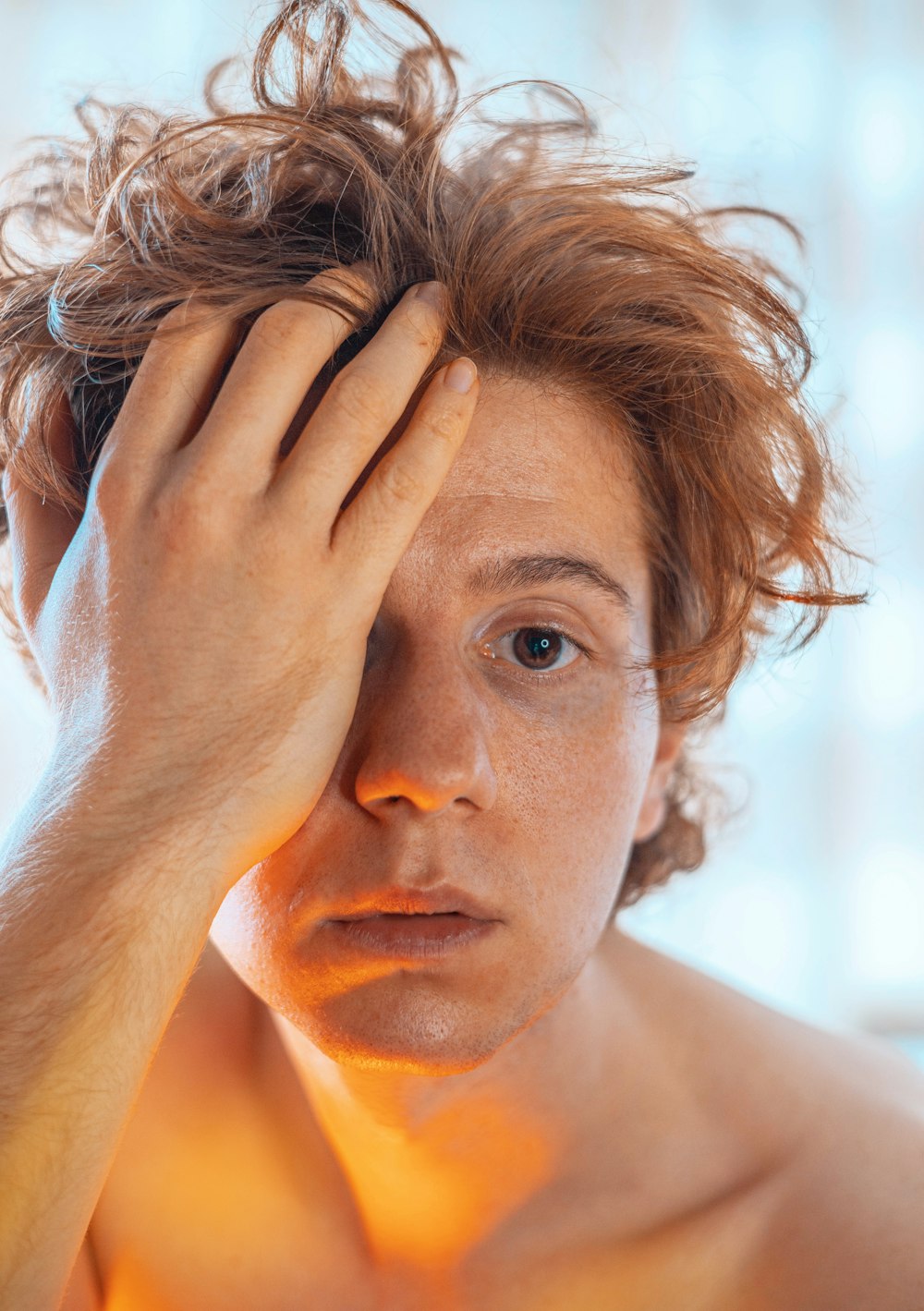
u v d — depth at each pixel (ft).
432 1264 1.87
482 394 1.62
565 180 1.84
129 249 1.67
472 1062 1.47
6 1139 1.34
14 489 1.75
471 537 1.54
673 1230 1.86
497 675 1.58
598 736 1.59
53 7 4.91
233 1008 2.11
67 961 1.38
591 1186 1.87
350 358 1.59
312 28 1.86
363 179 1.70
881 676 5.39
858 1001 5.45
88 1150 1.37
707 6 5.34
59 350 1.73
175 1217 1.98
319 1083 1.80
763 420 1.90
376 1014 1.45
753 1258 1.85
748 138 5.15
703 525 1.86
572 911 1.54
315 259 1.65
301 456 1.44
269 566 1.42
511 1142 1.82
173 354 1.51
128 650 1.44
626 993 2.04
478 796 1.45
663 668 1.79
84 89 2.96
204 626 1.43
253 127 1.70
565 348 1.64
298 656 1.43
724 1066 2.00
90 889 1.40
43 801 1.46
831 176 5.37
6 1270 1.33
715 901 5.38
